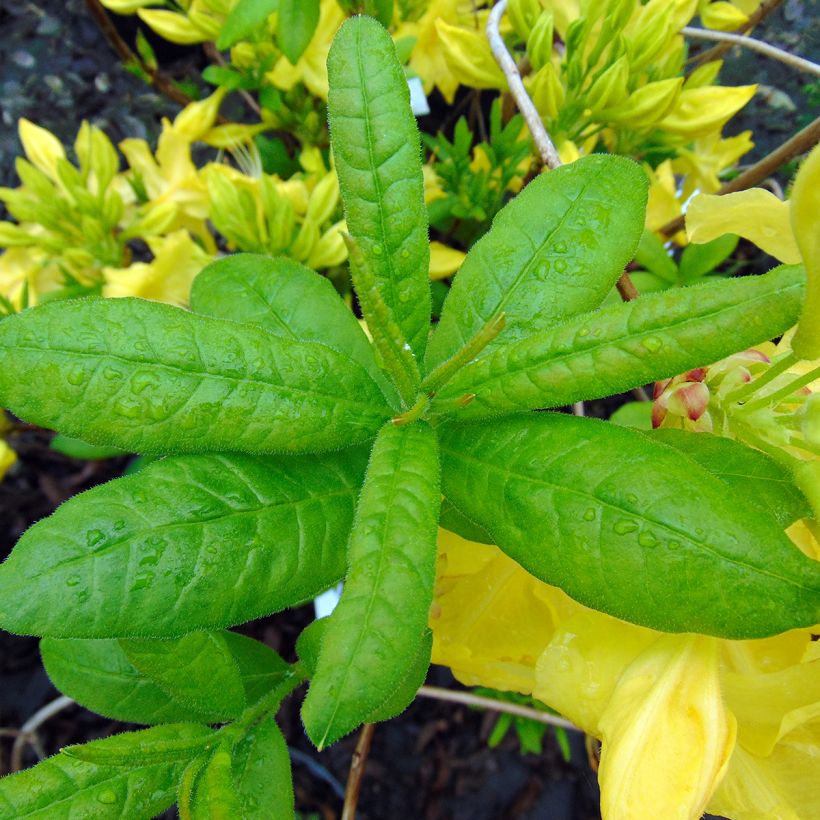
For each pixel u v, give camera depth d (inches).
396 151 6.0
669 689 6.0
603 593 5.2
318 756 21.3
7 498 22.2
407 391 5.7
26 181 13.5
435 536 5.2
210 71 14.2
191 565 5.2
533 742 16.1
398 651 4.7
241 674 7.6
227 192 12.1
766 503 6.0
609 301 10.2
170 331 5.5
